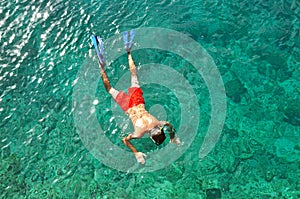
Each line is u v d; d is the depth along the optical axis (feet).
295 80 37.04
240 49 39.37
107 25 41.68
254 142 33.60
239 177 31.73
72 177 33.04
